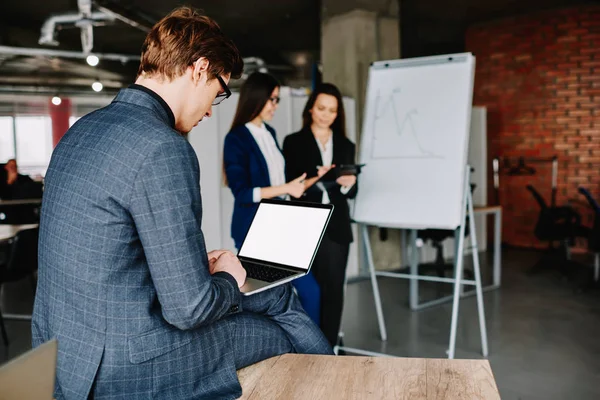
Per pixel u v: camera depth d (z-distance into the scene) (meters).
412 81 3.57
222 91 1.27
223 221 4.78
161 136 1.08
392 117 3.58
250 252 1.76
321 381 1.26
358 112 6.44
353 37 6.38
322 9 6.64
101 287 1.08
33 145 14.18
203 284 1.10
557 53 7.66
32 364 0.72
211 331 1.26
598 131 7.48
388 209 3.46
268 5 8.29
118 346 1.10
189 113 1.25
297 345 1.53
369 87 3.73
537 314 4.61
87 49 8.11
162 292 1.07
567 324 4.32
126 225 1.07
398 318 4.53
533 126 7.92
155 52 1.19
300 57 12.11
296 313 1.53
